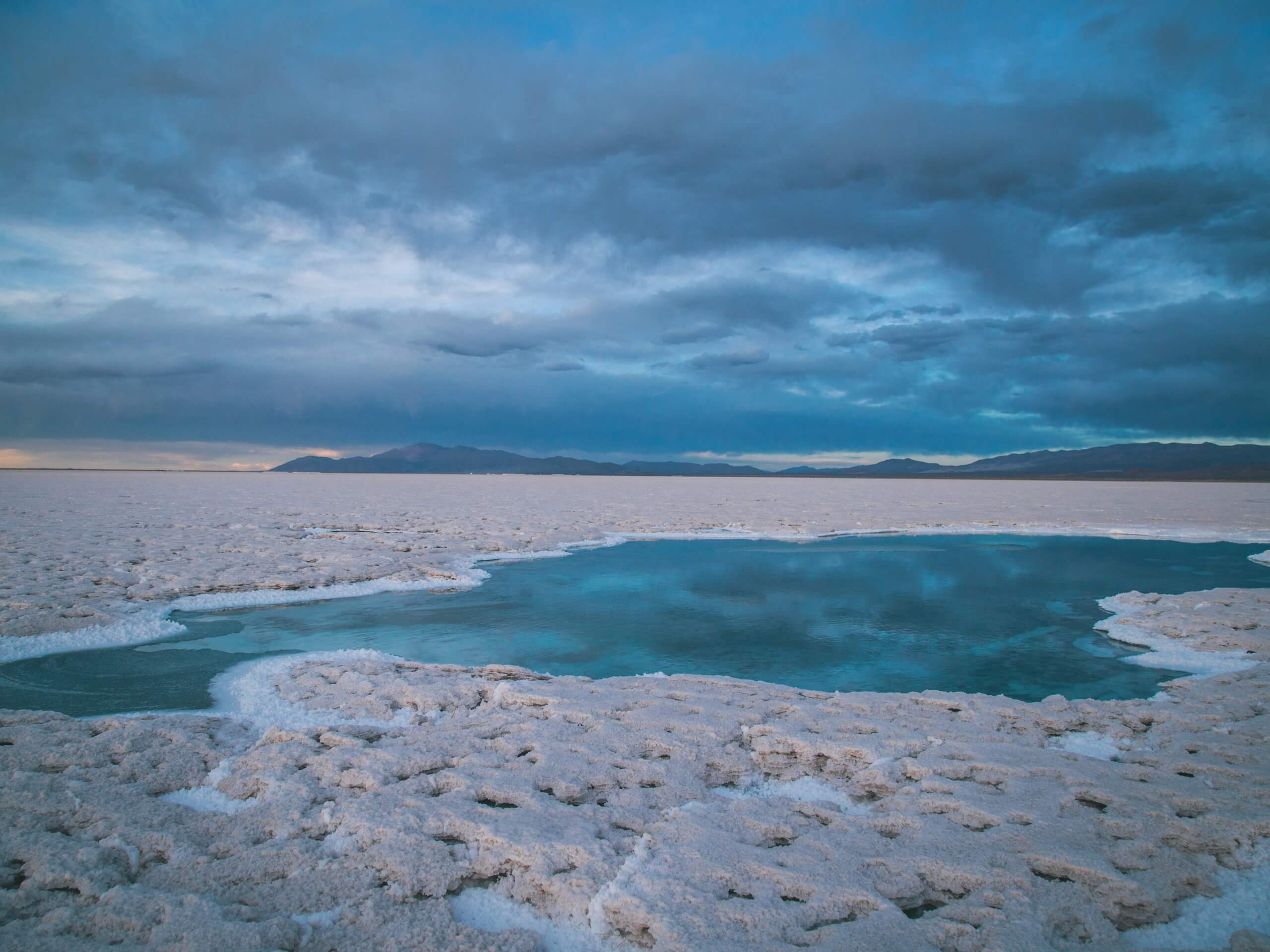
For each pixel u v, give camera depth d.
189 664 8.91
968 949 3.43
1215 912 3.83
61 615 10.59
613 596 13.55
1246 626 10.54
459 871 4.07
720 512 31.31
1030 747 6.03
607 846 4.27
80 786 5.09
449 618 11.70
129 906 3.67
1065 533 24.78
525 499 38.25
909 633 10.97
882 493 51.53
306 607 12.34
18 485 46.94
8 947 3.40
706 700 7.16
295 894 3.86
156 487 47.81
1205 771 5.46
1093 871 4.02
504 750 5.82
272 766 5.47
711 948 3.39
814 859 4.18
